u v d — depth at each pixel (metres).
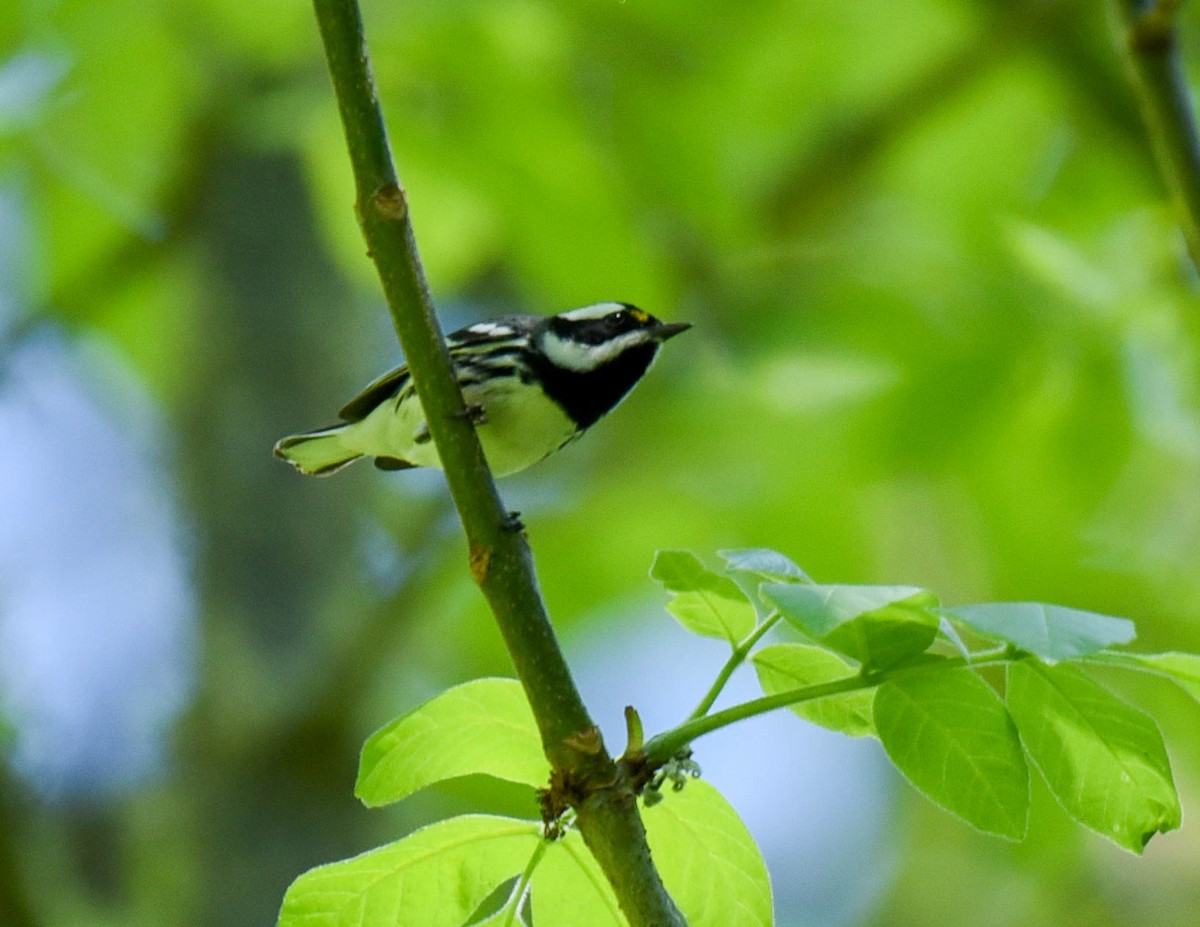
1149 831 4.50
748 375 10.69
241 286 11.60
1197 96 11.55
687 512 11.88
